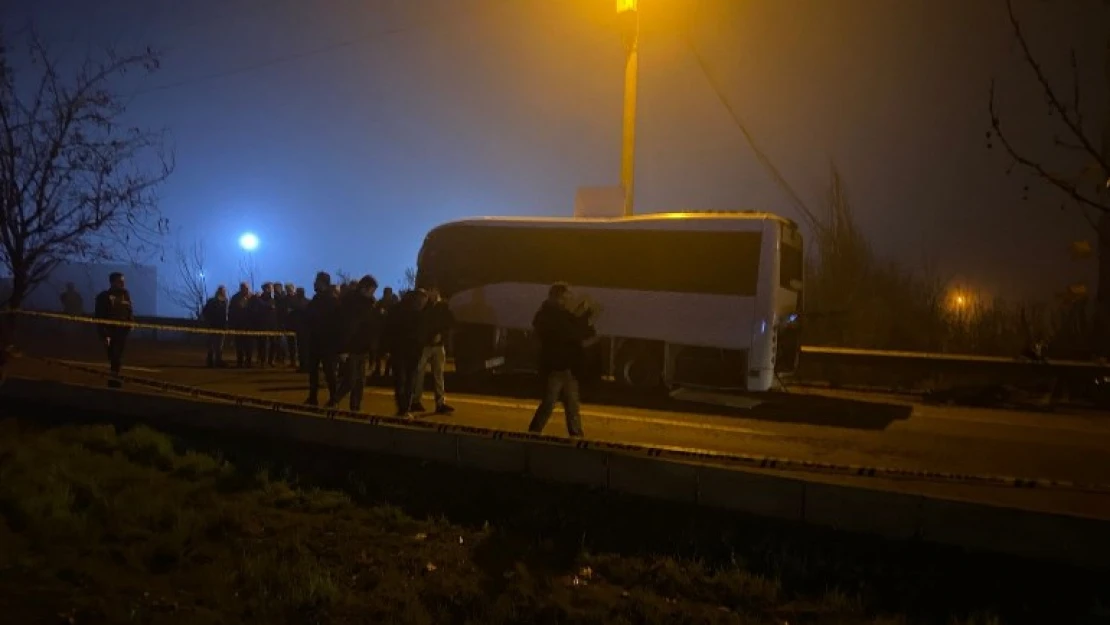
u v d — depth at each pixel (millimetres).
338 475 8695
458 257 18438
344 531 7121
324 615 5441
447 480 8391
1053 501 8570
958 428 13414
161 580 5883
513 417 13219
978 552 6348
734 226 16031
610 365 16750
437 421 12461
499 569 6387
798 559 6336
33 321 30000
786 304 16312
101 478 7906
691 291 16156
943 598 5789
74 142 9766
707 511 7309
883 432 12836
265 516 7438
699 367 16031
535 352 17641
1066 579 5996
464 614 5574
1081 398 17125
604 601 5828
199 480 8258
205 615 5285
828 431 12766
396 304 12508
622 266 16828
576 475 8016
